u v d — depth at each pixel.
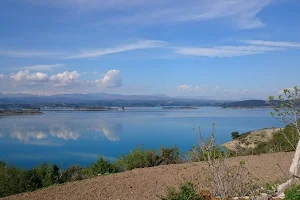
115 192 9.34
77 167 15.00
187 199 6.82
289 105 8.38
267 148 17.73
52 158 34.47
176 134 55.94
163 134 56.97
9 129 72.88
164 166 12.95
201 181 9.09
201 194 7.09
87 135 60.50
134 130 68.00
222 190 7.25
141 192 9.16
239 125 71.19
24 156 36.41
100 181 10.78
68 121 100.62
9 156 36.22
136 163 14.82
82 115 143.50
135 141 48.09
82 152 38.81
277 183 8.55
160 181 10.32
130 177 11.17
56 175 13.38
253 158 13.65
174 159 15.73
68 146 45.44
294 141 14.71
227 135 45.19
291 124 8.62
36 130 71.06
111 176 11.55
